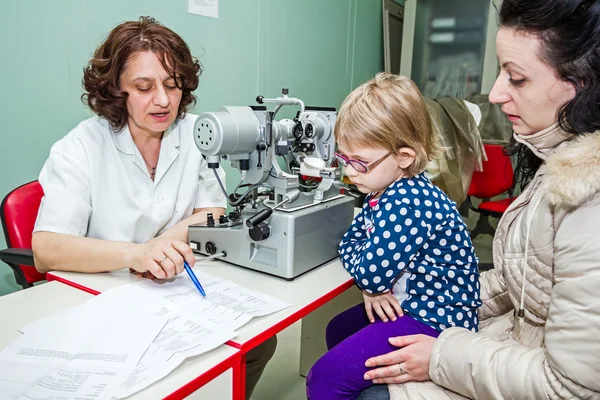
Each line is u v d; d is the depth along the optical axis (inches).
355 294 62.6
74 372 26.3
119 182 48.9
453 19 134.5
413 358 35.5
